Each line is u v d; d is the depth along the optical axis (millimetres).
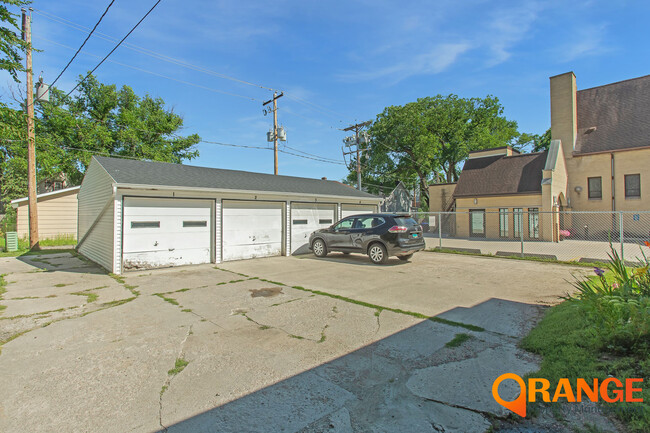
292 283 7375
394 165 36312
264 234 11461
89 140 23453
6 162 23422
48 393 2949
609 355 3270
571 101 21891
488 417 2555
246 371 3352
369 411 2668
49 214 17266
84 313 5316
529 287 6848
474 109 34156
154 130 27547
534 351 3703
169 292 6645
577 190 21562
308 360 3594
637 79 22578
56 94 23172
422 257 11484
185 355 3740
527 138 37438
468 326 4578
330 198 13516
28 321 4930
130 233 8703
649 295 4008
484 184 21938
